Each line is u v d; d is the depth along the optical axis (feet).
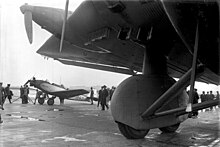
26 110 53.47
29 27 25.67
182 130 27.09
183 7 13.66
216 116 46.78
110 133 24.49
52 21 25.66
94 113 48.32
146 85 21.18
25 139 21.09
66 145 18.75
